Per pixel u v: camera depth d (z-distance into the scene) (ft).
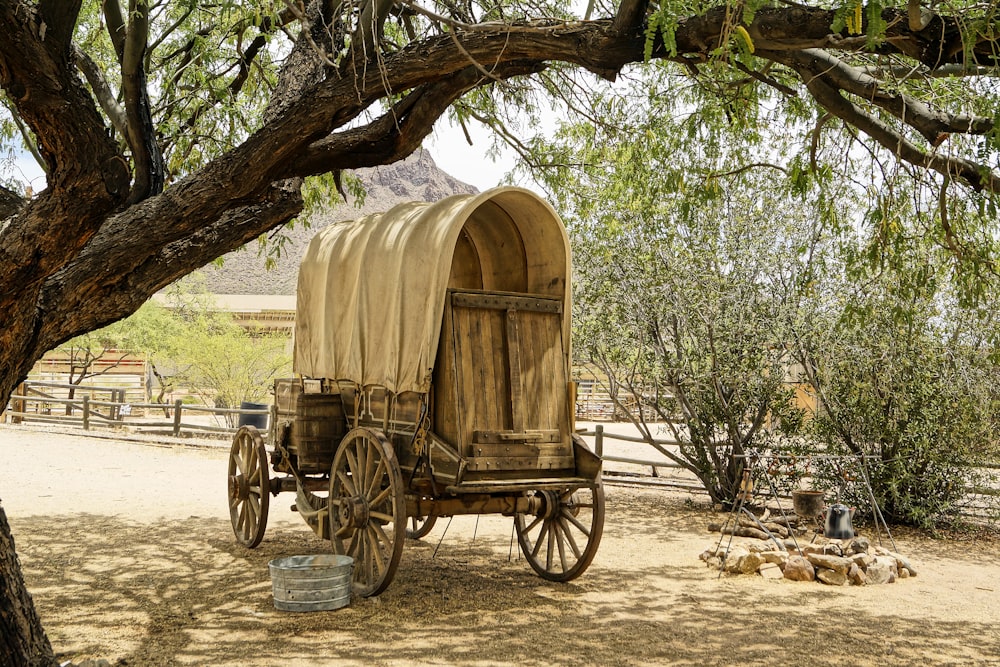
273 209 19.54
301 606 20.98
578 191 29.04
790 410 35.99
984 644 19.80
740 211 35.88
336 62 18.02
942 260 19.69
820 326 34.42
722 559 27.12
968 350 33.47
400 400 22.75
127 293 17.43
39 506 35.32
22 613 13.37
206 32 25.96
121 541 29.14
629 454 58.23
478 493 23.76
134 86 16.28
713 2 14.74
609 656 18.25
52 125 13.35
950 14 12.48
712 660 18.17
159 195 16.96
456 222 21.13
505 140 28.25
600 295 37.14
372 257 23.59
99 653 17.60
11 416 66.39
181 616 20.49
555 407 22.95
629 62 14.78
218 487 41.68
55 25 12.67
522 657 18.04
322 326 25.53
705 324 36.14
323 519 24.70
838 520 27.09
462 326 21.74
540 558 27.81
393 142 18.90
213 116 27.35
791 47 13.07
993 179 13.43
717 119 22.63
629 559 28.04
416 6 12.03
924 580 26.21
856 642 19.71
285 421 27.91
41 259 14.30
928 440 32.81
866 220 17.47
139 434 60.80
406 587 23.90
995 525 34.60
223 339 75.25
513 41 15.56
